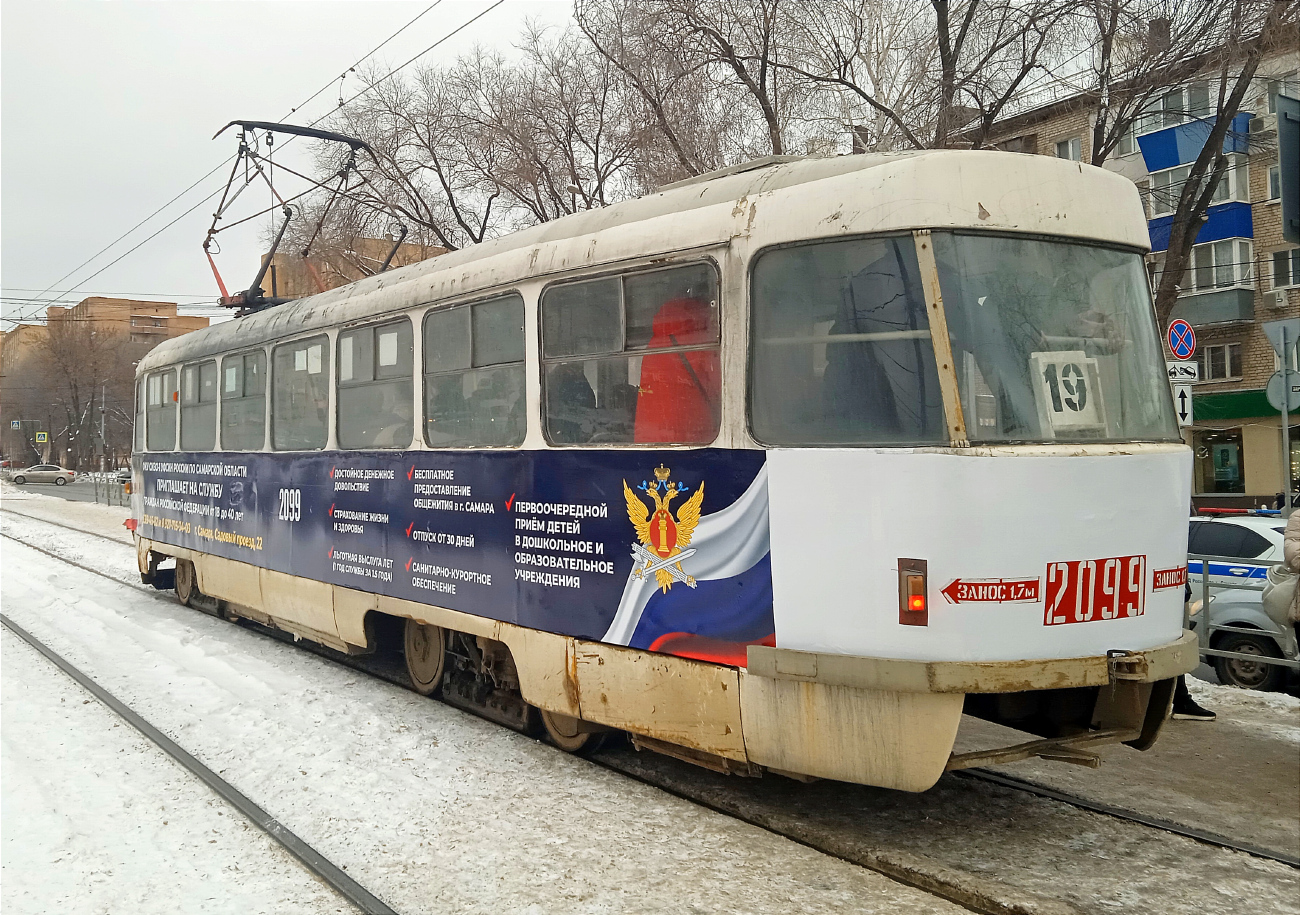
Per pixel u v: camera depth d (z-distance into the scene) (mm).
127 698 7133
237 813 4879
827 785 5277
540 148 19422
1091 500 4094
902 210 4090
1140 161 22469
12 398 72000
